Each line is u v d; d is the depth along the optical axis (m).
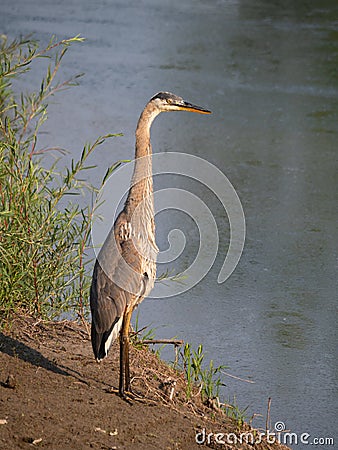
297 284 15.07
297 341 13.19
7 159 13.10
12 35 30.20
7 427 8.96
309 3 33.72
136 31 31.48
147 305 14.35
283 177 19.69
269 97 24.80
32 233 11.66
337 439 10.68
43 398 9.77
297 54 28.02
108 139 21.62
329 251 16.28
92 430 9.23
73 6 35.41
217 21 32.09
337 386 11.95
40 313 12.06
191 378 11.55
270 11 33.19
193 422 10.02
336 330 13.54
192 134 22.36
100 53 28.98
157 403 10.23
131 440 9.20
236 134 22.33
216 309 14.20
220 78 26.33
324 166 20.30
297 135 22.22
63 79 26.41
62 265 12.22
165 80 26.25
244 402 11.47
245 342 13.12
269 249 16.38
